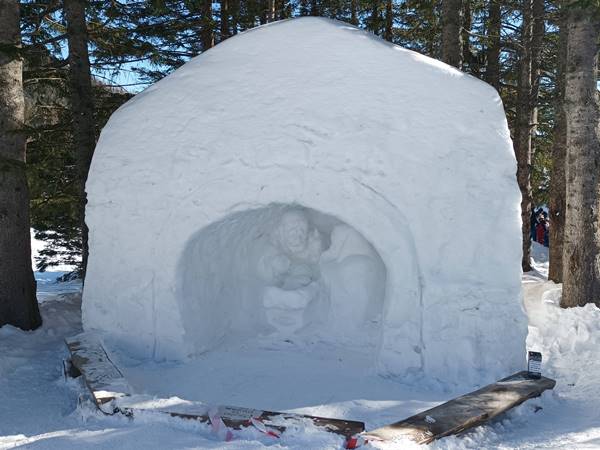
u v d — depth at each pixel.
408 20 13.20
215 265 5.18
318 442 3.14
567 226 6.52
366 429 3.37
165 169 4.80
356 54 4.67
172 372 4.55
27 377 4.65
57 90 9.10
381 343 4.43
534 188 14.12
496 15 11.64
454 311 4.28
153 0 9.73
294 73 4.71
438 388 4.14
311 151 4.49
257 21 13.33
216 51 5.05
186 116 4.86
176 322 4.78
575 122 6.41
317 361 4.82
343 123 4.50
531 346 5.30
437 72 4.59
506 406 3.60
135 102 5.16
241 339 5.32
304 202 4.50
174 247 4.73
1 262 5.95
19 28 6.03
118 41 9.96
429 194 4.33
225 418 3.36
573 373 4.59
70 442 3.24
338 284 5.12
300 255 5.33
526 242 11.34
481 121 4.47
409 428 3.23
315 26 4.88
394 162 4.37
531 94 11.75
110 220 4.96
